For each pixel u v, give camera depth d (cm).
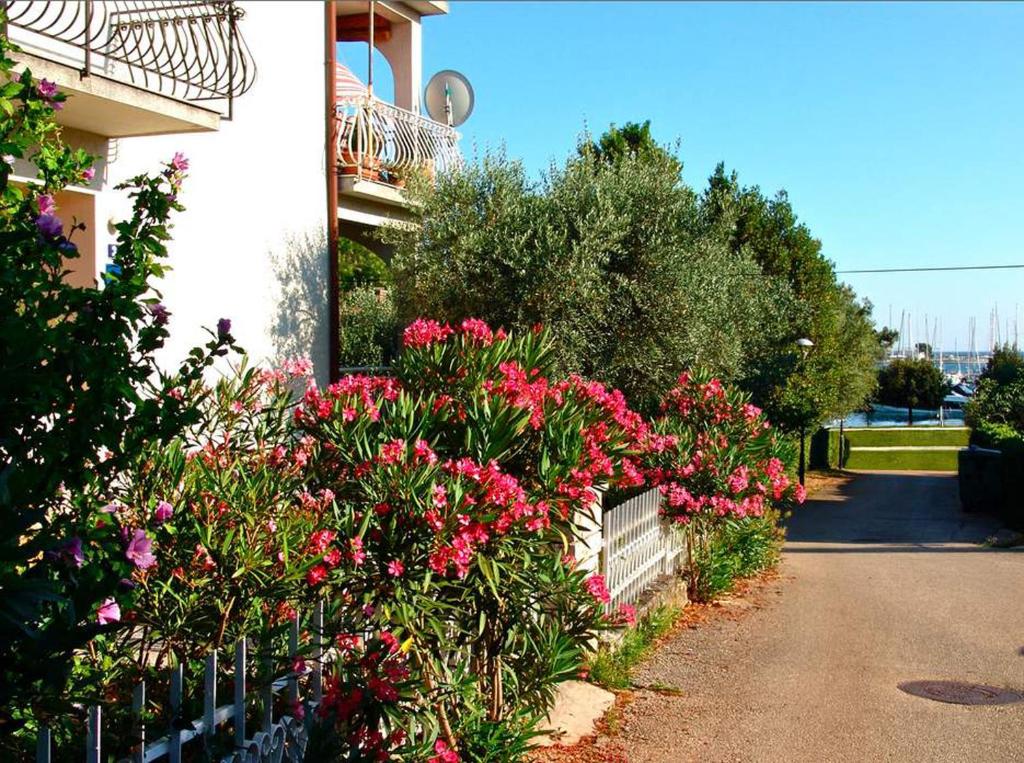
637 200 1290
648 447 1070
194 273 970
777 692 777
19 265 298
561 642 542
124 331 303
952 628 1022
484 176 1279
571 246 1216
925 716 723
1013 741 671
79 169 382
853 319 3519
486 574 475
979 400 3025
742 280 1584
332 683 436
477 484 485
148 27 811
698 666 852
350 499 504
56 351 285
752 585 1276
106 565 284
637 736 664
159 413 315
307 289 1149
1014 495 1975
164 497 407
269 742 377
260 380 523
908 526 2095
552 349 698
